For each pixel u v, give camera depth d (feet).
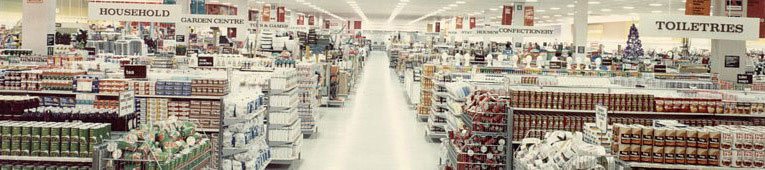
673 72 55.26
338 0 95.50
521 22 87.61
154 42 66.64
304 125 39.75
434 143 39.32
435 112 39.93
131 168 15.85
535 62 60.54
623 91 25.54
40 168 16.30
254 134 26.71
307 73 39.58
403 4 99.76
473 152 23.61
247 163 25.00
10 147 16.30
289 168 30.48
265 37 63.41
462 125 27.43
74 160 16.25
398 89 77.77
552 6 94.63
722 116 23.91
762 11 46.68
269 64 38.99
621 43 131.03
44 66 32.30
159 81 24.23
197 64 37.76
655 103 23.84
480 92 26.53
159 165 15.78
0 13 72.23
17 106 18.86
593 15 120.98
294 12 141.08
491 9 107.86
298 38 69.41
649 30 34.47
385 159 33.81
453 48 96.37
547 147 17.69
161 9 38.91
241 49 63.67
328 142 38.68
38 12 44.24
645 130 17.83
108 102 23.53
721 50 47.52
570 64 54.03
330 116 51.26
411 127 46.01
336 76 59.57
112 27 67.77
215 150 23.75
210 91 24.20
